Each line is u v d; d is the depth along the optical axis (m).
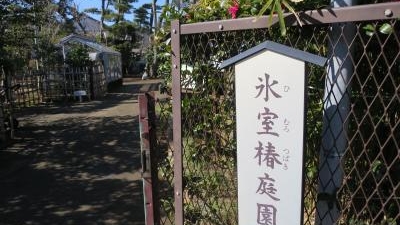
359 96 2.02
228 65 1.80
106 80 19.66
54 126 10.30
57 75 15.71
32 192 5.44
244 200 1.85
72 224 4.41
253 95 1.76
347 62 1.77
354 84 2.01
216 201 2.76
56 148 7.88
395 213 2.07
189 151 2.79
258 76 1.73
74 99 15.86
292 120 1.68
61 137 8.91
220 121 2.61
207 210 2.81
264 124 1.75
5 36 10.30
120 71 24.58
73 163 6.79
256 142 1.78
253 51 1.72
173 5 3.01
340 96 1.79
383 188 2.09
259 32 2.18
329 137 1.83
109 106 14.12
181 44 2.42
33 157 7.25
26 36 11.21
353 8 1.60
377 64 1.97
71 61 15.91
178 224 2.41
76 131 9.57
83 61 16.05
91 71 16.27
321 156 1.87
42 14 12.78
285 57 1.66
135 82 26.83
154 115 2.34
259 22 1.88
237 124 1.81
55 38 21.17
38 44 15.41
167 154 3.03
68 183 5.75
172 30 2.24
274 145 1.74
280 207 1.77
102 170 6.33
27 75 14.48
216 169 2.73
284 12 1.85
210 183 2.77
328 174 1.85
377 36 1.67
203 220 2.79
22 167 6.64
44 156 7.31
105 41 35.97
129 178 5.88
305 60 1.61
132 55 37.50
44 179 5.98
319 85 2.16
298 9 1.86
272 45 1.67
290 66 1.66
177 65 2.25
